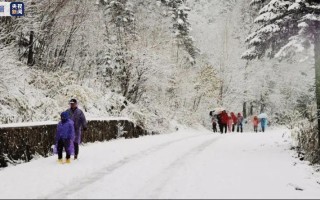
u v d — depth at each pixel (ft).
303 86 213.25
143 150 58.39
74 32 100.78
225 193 30.58
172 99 137.39
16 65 76.69
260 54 61.21
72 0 98.78
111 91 111.14
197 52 193.67
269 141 76.69
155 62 114.11
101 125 73.72
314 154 52.54
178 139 80.74
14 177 37.29
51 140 55.42
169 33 161.48
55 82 87.35
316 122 60.54
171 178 36.35
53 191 31.09
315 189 35.81
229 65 211.20
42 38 92.22
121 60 114.52
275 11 57.00
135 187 32.50
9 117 64.08
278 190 33.01
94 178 36.37
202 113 165.07
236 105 209.15
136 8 163.53
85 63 110.11
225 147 64.90
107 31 118.52
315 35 53.31
